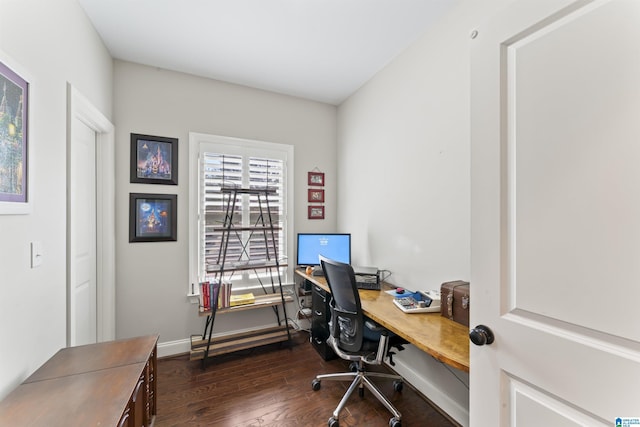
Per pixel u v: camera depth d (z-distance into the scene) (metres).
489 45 0.88
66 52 1.46
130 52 2.15
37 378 1.05
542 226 0.75
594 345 0.63
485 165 0.88
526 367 0.76
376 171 2.50
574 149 0.68
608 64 0.62
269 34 1.95
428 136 1.90
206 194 2.56
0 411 0.86
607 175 0.62
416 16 1.77
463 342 1.23
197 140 2.53
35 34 1.18
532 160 0.77
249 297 2.54
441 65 1.78
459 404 1.64
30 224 1.15
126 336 2.26
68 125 1.48
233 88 2.68
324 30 1.91
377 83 2.48
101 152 2.09
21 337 1.09
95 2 1.62
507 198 0.83
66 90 1.46
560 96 0.71
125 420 0.97
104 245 2.10
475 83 0.92
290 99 2.95
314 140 3.09
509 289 0.83
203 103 2.55
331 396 1.87
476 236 0.92
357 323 1.65
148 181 2.33
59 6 1.39
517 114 0.81
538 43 0.75
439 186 1.81
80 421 0.83
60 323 1.40
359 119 2.77
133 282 2.29
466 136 1.61
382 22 1.83
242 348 2.36
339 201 3.14
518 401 0.78
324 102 3.11
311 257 2.71
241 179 2.71
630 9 0.58
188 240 2.49
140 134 2.31
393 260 2.27
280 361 2.34
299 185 3.01
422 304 1.66
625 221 0.59
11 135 1.02
